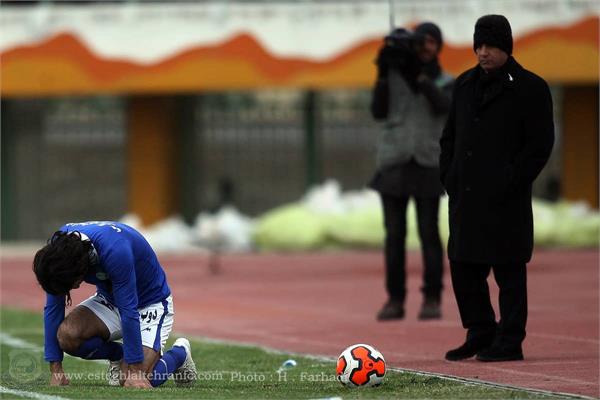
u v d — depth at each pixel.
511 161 32.91
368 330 44.28
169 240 99.25
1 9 99.06
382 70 45.81
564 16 95.31
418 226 46.53
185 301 60.06
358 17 97.62
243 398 25.73
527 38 95.25
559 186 105.56
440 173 34.41
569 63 95.38
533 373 31.28
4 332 45.94
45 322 28.39
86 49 98.19
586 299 56.19
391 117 45.94
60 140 107.94
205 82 97.94
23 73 98.19
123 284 27.12
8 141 107.06
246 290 66.31
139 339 27.44
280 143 107.94
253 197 108.19
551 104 32.84
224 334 44.88
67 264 26.20
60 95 100.06
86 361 36.19
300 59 97.44
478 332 34.41
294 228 97.44
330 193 100.00
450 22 94.94
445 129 34.41
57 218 108.12
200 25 98.19
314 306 56.25
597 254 88.31
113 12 98.75
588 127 101.88
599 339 39.81
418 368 32.59
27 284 73.44
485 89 33.25
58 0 102.62
